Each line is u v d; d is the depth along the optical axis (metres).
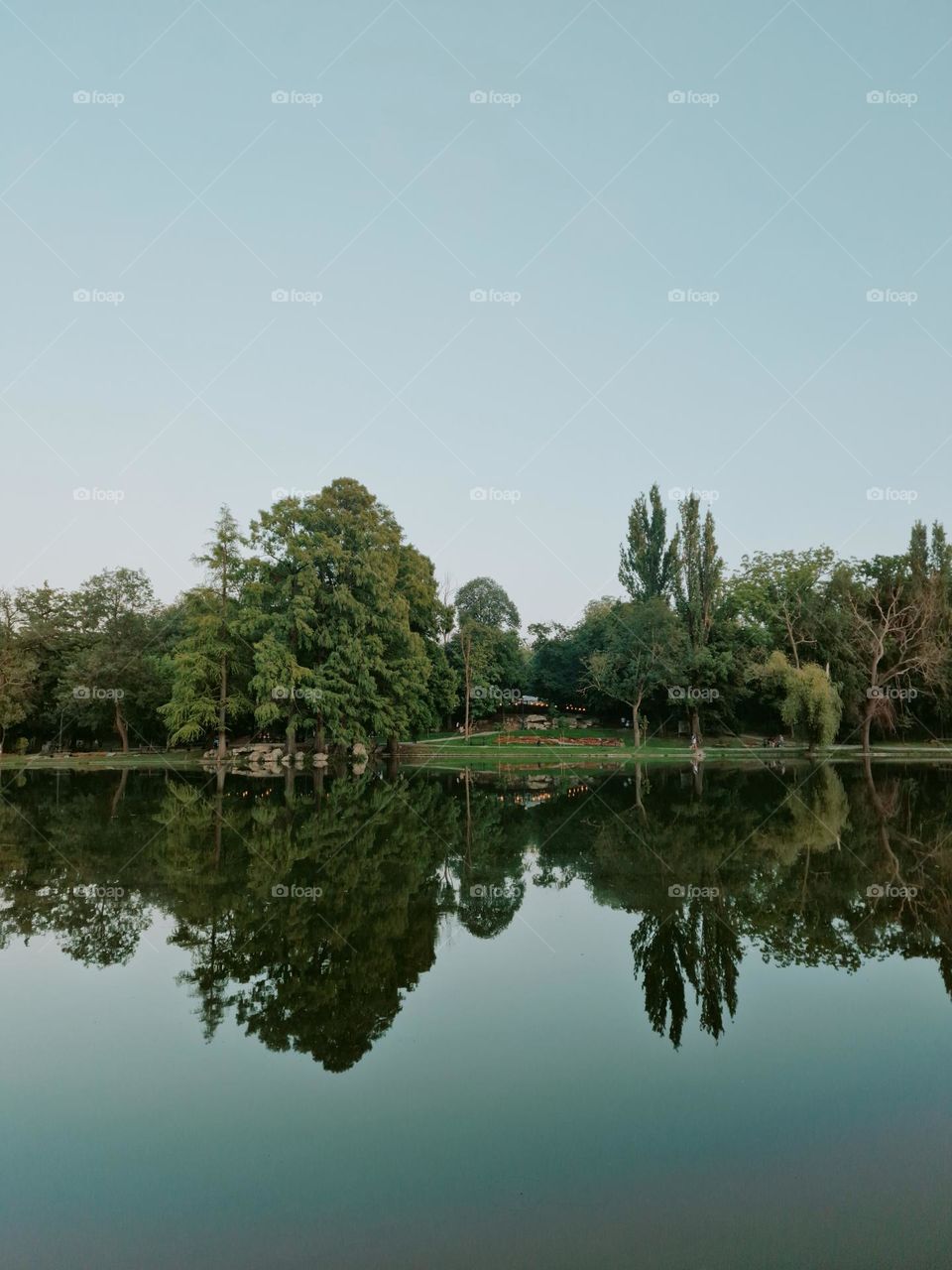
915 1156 6.98
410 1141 7.28
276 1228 6.07
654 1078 8.48
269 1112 7.83
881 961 12.12
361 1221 6.12
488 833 23.38
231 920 14.31
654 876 17.64
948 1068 8.66
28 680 62.34
